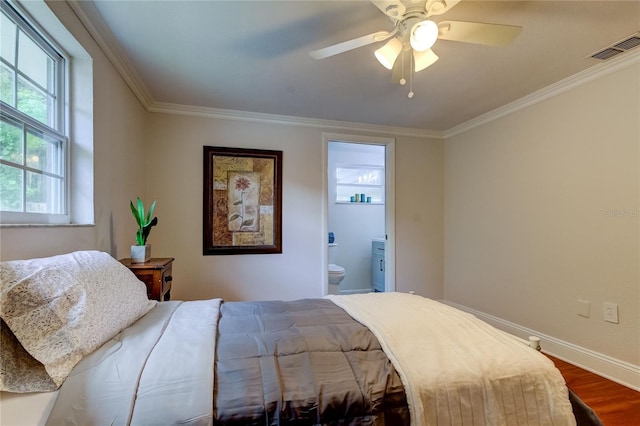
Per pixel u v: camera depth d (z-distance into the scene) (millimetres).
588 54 2078
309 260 3449
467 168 3562
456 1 1357
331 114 3293
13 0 1285
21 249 1210
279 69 2326
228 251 3199
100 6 1614
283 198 3387
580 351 2361
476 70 2307
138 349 1039
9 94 1284
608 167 2205
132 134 2551
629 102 2092
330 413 918
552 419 1034
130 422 799
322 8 1653
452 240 3797
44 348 886
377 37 1568
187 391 873
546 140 2650
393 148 3742
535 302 2732
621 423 1709
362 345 1207
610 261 2188
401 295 1959
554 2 1583
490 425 993
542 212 2680
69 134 1712
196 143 3146
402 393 1000
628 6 1604
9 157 1267
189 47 2023
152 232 3031
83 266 1173
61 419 800
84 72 1753
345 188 4961
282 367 1032
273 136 3371
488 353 1155
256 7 1637
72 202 1729
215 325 1322
